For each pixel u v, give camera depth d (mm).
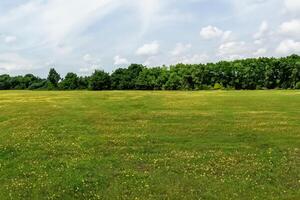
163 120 38438
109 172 22797
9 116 42219
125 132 32969
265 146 27844
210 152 26531
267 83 149250
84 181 21375
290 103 49781
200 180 21438
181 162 24469
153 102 53531
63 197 19641
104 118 39812
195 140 29828
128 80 157250
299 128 33469
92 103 52969
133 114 42188
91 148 27844
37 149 27641
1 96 68812
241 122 36594
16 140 30203
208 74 152750
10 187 20938
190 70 153875
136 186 20750
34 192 20234
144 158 25375
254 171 22703
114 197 19500
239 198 19109
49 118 40000
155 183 21109
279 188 20266
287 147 27406
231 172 22641
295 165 23578
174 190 20172
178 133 32250
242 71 151125
